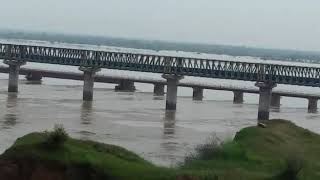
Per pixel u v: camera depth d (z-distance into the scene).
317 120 109.75
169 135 79.12
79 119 89.94
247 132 48.41
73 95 128.25
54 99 117.06
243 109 122.94
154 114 103.56
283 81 113.94
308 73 116.69
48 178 31.05
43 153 31.66
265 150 43.62
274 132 49.16
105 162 32.22
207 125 91.81
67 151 32.16
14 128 76.94
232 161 39.50
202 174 33.44
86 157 32.03
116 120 91.81
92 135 75.25
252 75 115.06
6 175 31.00
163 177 32.16
